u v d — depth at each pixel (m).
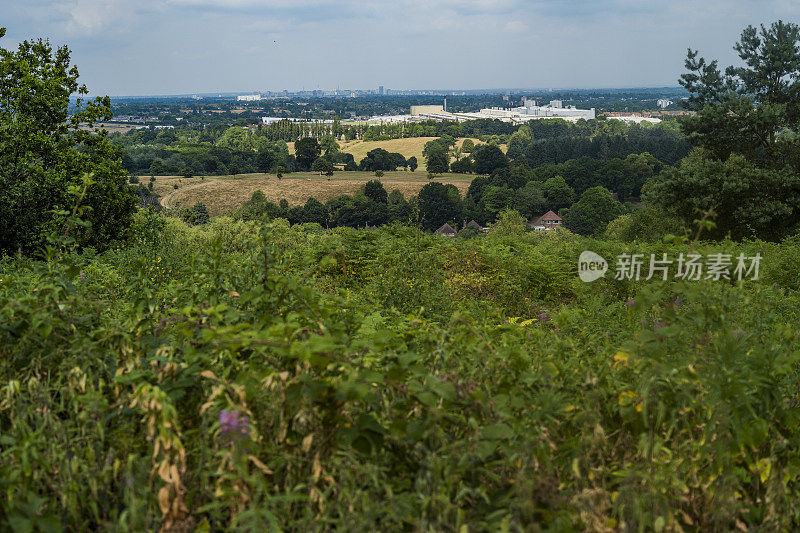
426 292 8.55
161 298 4.16
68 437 2.29
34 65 22.27
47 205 19.05
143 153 191.25
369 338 3.29
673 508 2.23
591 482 2.29
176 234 27.72
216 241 3.96
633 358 2.84
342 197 126.25
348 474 2.06
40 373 2.64
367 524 1.94
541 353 3.39
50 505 2.04
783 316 6.01
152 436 2.13
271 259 3.80
